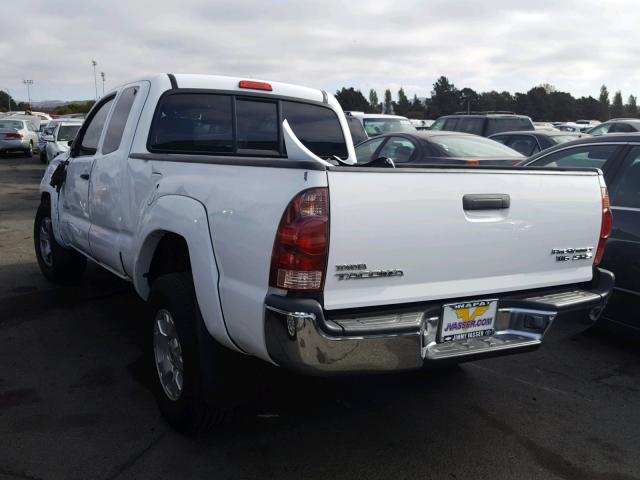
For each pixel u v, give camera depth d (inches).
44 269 261.6
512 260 132.3
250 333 115.3
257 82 193.6
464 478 127.1
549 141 423.5
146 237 151.3
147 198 155.7
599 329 205.2
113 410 152.0
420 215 117.4
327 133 209.2
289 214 108.3
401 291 118.3
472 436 144.1
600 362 191.0
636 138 200.5
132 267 165.6
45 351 188.1
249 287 116.2
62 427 143.3
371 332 111.0
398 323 113.7
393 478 126.5
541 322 135.1
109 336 201.3
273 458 132.7
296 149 118.8
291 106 200.4
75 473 125.3
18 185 665.0
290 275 108.2
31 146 1117.7
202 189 132.2
